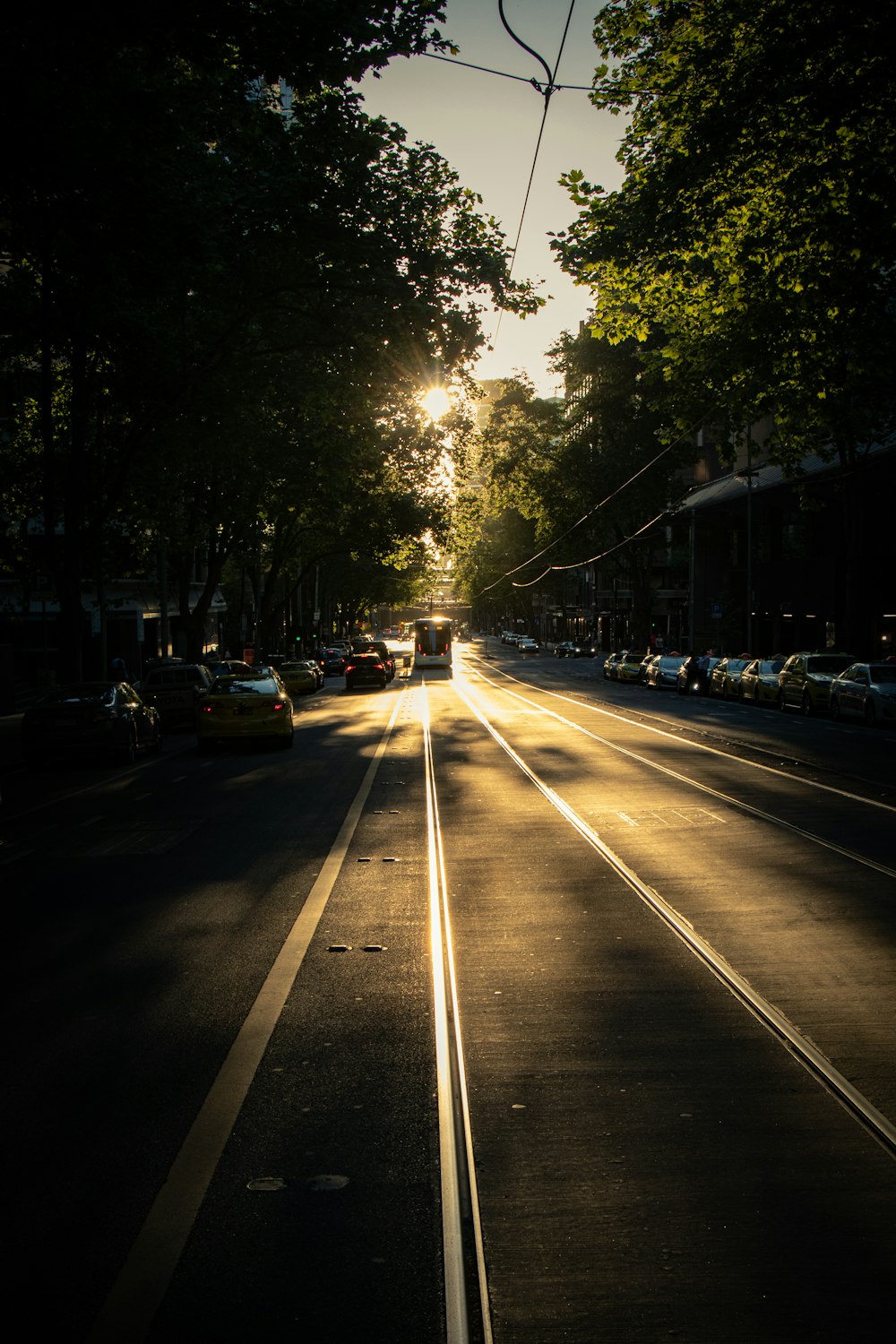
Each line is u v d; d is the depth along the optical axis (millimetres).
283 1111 5023
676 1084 5344
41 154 13734
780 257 19766
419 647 72500
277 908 9156
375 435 34000
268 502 43250
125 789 17969
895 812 14016
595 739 25969
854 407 28453
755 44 16406
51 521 25984
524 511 68875
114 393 26016
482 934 8289
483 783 17844
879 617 47719
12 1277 3654
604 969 7348
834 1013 6352
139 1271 3670
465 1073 5523
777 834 12492
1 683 39656
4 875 10891
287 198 19812
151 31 12133
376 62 14492
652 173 19859
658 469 64938
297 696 53688
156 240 16844
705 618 76312
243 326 24984
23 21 11484
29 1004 6684
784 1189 4246
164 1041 5988
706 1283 3598
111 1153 4598
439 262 21734
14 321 22953
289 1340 3307
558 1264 3723
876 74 14977
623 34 19922
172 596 62719
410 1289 3557
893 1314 3426
